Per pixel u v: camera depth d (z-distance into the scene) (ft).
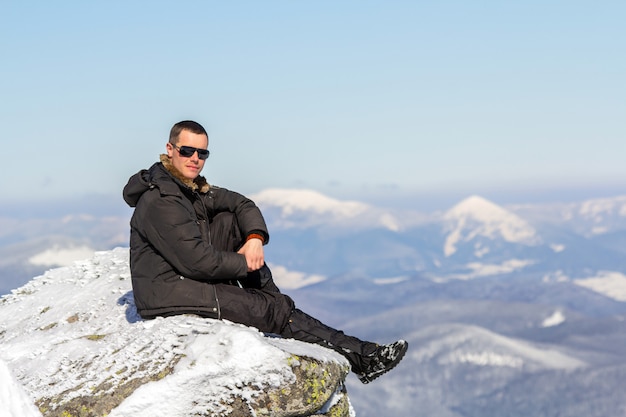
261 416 16.49
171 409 16.06
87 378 17.48
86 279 27.86
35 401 17.11
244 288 20.26
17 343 22.65
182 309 19.31
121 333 20.06
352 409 19.93
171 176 19.69
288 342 18.74
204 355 16.78
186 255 18.90
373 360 19.77
